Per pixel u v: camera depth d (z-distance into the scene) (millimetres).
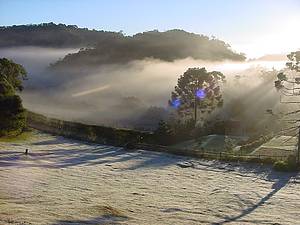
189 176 57562
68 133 94125
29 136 89250
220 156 69438
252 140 86188
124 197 43469
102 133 94250
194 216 36906
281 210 40625
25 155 68250
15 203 36844
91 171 58656
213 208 40469
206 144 86750
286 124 92812
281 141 76688
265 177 56875
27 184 46656
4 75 103562
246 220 36469
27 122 101750
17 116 86375
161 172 59938
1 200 37594
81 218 32938
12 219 30609
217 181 54531
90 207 36875
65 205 37375
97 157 71188
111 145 84062
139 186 50094
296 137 77188
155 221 34219
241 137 93250
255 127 104188
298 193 48344
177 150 75250
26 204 36750
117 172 58906
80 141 87500
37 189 44312
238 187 51031
